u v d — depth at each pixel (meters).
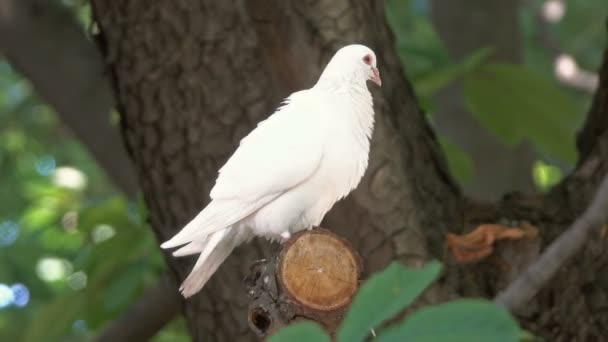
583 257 10.32
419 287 4.90
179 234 7.84
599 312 10.33
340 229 9.79
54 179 19.14
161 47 10.20
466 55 16.55
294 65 9.89
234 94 10.05
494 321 4.68
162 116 10.20
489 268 10.45
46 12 14.70
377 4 10.70
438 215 10.49
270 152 8.20
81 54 14.79
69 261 19.81
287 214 8.21
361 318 4.87
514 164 16.41
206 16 10.14
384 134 9.94
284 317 7.46
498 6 16.48
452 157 13.38
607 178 8.81
